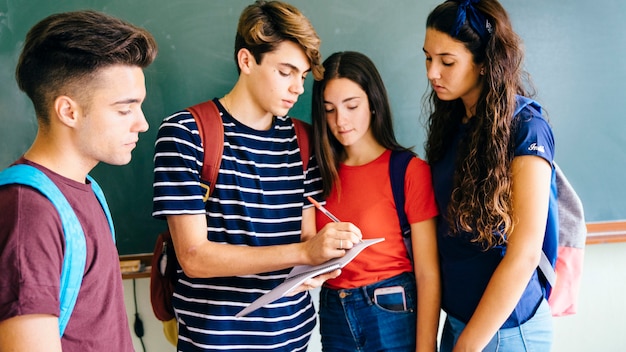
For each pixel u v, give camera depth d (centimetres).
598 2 174
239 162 138
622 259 187
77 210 92
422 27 175
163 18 171
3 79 170
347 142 147
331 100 145
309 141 150
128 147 96
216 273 132
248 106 139
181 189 130
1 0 168
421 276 148
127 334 103
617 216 183
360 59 147
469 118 139
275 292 120
